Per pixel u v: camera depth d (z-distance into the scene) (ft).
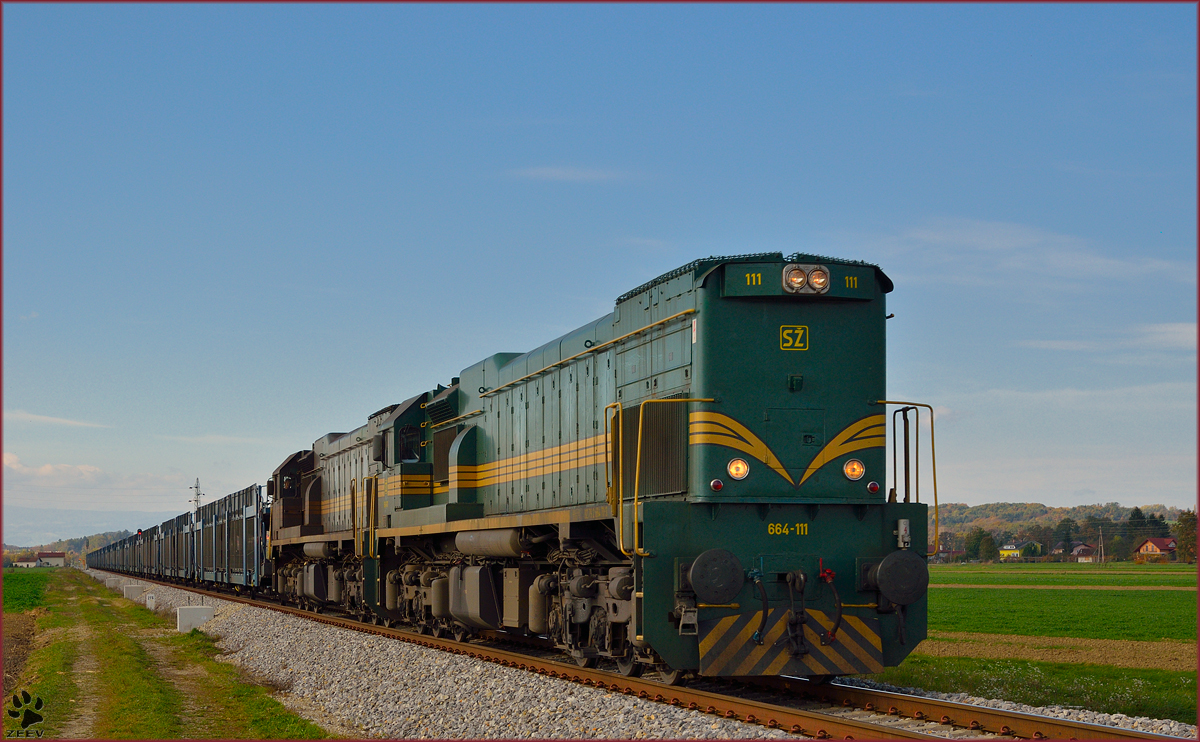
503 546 53.83
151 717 44.21
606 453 45.50
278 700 50.67
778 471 39.83
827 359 40.75
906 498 41.24
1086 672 54.24
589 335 51.16
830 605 39.37
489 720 38.11
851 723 30.76
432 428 74.64
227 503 147.33
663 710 35.14
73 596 181.27
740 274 40.24
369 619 82.69
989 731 32.22
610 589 42.16
